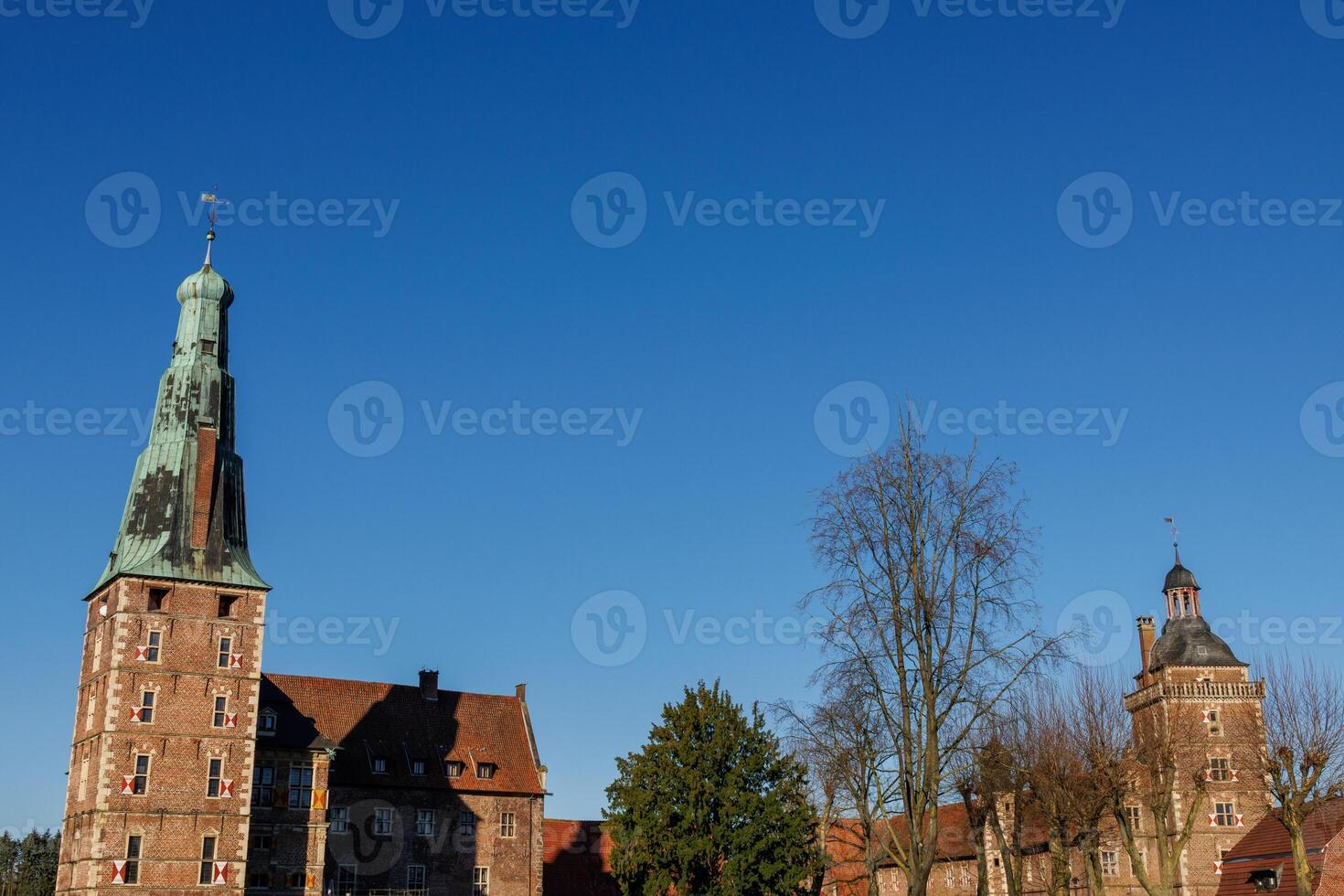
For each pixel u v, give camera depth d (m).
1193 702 95.12
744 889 63.91
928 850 37.50
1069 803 67.00
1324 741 68.25
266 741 82.62
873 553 38.34
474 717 102.56
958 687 37.25
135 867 69.44
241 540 77.88
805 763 69.25
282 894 81.00
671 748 67.00
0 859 111.88
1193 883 91.19
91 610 77.50
